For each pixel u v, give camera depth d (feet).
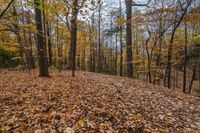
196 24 58.44
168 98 29.91
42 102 21.07
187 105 27.78
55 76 40.34
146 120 19.89
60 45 76.33
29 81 33.37
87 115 17.99
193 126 20.83
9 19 22.52
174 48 55.42
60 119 16.58
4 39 48.14
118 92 28.04
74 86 29.07
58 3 27.25
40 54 38.45
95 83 34.09
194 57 72.79
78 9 29.19
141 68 74.54
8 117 17.26
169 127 19.56
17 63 66.95
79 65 126.62
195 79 109.29
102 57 127.34
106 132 15.78
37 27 35.73
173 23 48.98
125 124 17.84
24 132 14.65
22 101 21.68
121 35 83.35
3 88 27.89
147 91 32.40
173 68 111.04
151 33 62.90
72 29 39.29
